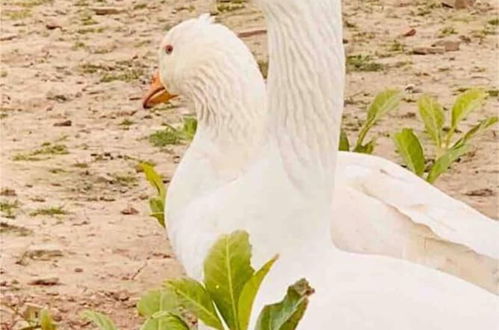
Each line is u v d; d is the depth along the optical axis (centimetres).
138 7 1912
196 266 609
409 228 657
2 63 1617
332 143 561
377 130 1280
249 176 575
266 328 483
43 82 1523
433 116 780
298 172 557
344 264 543
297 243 553
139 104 1425
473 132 796
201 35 696
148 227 1025
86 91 1484
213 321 517
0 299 884
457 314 494
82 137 1302
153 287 903
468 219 654
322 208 557
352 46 1648
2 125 1350
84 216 1056
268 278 548
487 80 1472
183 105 1398
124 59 1634
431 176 767
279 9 558
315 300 510
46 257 962
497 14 1792
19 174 1173
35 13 1889
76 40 1734
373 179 685
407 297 502
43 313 694
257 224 561
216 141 682
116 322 849
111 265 945
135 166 1199
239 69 688
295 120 559
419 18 1788
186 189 672
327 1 557
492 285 633
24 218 1050
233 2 1891
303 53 557
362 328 494
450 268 640
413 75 1507
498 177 1130
